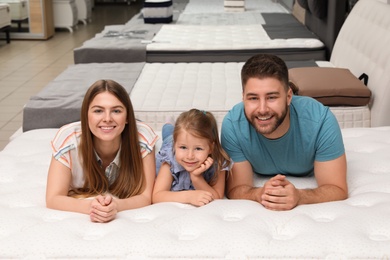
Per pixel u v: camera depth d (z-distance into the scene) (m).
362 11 3.81
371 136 2.64
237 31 5.39
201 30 5.48
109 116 1.95
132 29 5.51
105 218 1.80
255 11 7.01
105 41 4.81
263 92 1.86
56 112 3.16
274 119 1.89
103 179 2.09
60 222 1.80
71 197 2.01
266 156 2.13
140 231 1.71
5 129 4.32
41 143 2.65
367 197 1.96
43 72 6.29
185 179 2.11
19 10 8.27
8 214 1.85
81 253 1.63
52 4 8.83
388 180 2.14
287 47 4.48
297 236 1.69
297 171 2.21
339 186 2.04
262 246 1.63
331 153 2.03
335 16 4.30
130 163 2.09
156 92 3.45
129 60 4.56
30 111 3.17
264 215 1.82
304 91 3.10
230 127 2.12
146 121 3.15
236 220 1.82
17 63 6.78
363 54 3.52
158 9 5.95
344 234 1.66
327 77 3.26
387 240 1.66
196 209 1.89
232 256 1.61
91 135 2.04
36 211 1.92
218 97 3.35
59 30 9.27
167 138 2.33
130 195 2.08
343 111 3.13
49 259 1.63
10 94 5.34
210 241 1.65
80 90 3.50
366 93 3.11
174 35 5.16
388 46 3.15
